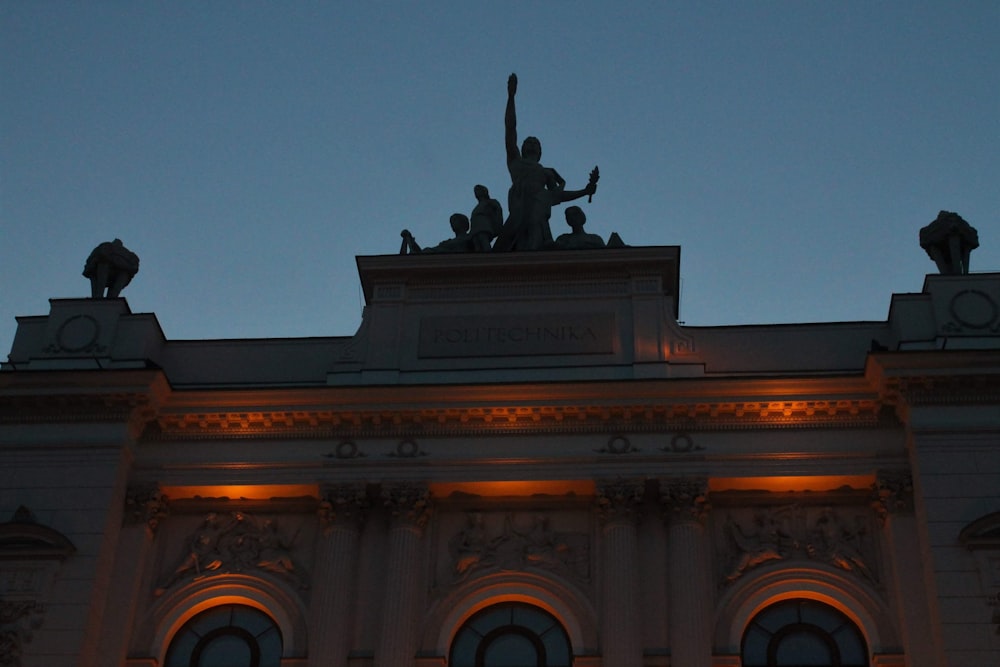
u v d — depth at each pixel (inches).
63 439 2519.7
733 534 2458.2
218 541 2524.6
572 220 2864.2
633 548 2404.0
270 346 2753.4
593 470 2471.7
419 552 2460.6
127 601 2412.6
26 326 2716.5
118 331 2679.6
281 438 2564.0
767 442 2481.5
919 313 2564.0
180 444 2576.3
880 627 2341.3
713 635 2354.8
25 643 2301.9
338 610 2375.7
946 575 2266.2
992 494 2340.1
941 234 2679.6
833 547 2427.4
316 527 2534.5
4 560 2377.0
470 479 2477.9
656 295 2682.1
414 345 2672.2
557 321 2674.7
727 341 2652.6
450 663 2385.6
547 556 2452.0
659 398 2496.3
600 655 2335.1
